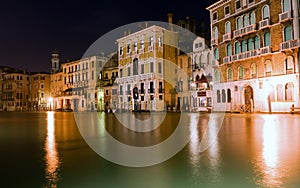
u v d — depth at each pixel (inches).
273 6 1440.7
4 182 214.1
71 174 236.8
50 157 312.3
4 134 567.2
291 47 1322.6
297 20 1327.5
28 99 4197.8
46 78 3941.9
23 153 339.0
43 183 211.2
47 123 936.3
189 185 200.2
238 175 223.8
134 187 197.8
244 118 1007.0
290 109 1306.6
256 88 1526.8
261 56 1494.8
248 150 333.4
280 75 1398.9
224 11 1766.7
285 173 227.0
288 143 381.7
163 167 257.6
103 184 206.7
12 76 4173.2
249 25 1563.7
